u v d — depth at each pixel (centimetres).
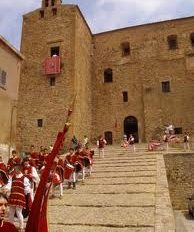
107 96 3506
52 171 309
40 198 286
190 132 3139
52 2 3366
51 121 2905
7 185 857
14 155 1359
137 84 3459
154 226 764
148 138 3212
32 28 3300
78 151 1550
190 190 1891
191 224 1463
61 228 798
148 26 3619
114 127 3378
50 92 2998
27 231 277
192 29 3481
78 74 3097
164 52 3484
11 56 1856
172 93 3316
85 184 1400
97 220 855
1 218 351
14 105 1831
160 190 1147
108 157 2105
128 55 3588
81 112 3092
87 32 3606
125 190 1211
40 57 3156
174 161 1953
